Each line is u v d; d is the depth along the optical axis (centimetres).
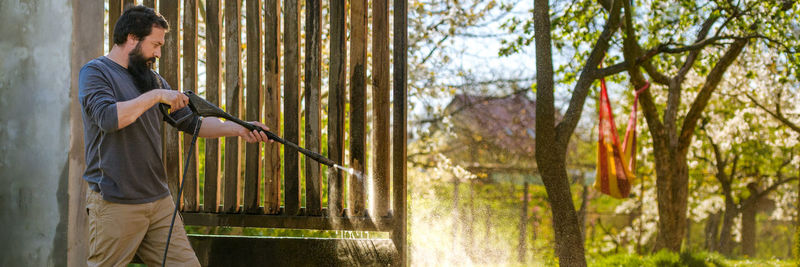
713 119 1059
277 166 259
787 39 594
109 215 174
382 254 249
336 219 252
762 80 837
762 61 765
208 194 265
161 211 186
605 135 550
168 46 267
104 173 174
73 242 238
